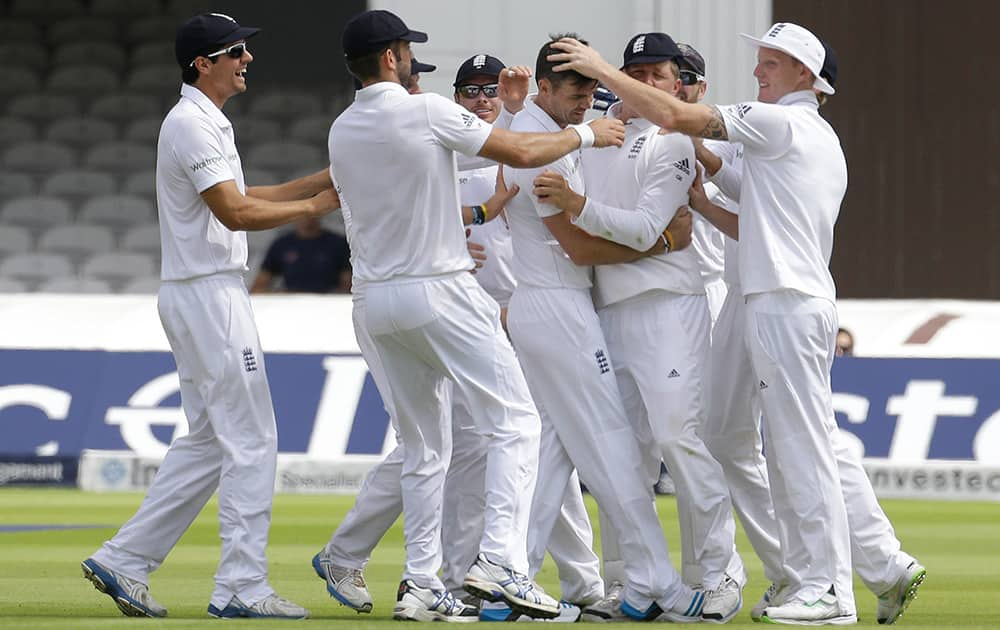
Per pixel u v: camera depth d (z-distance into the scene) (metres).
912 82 60.03
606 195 21.41
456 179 20.12
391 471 21.81
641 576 20.86
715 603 20.83
